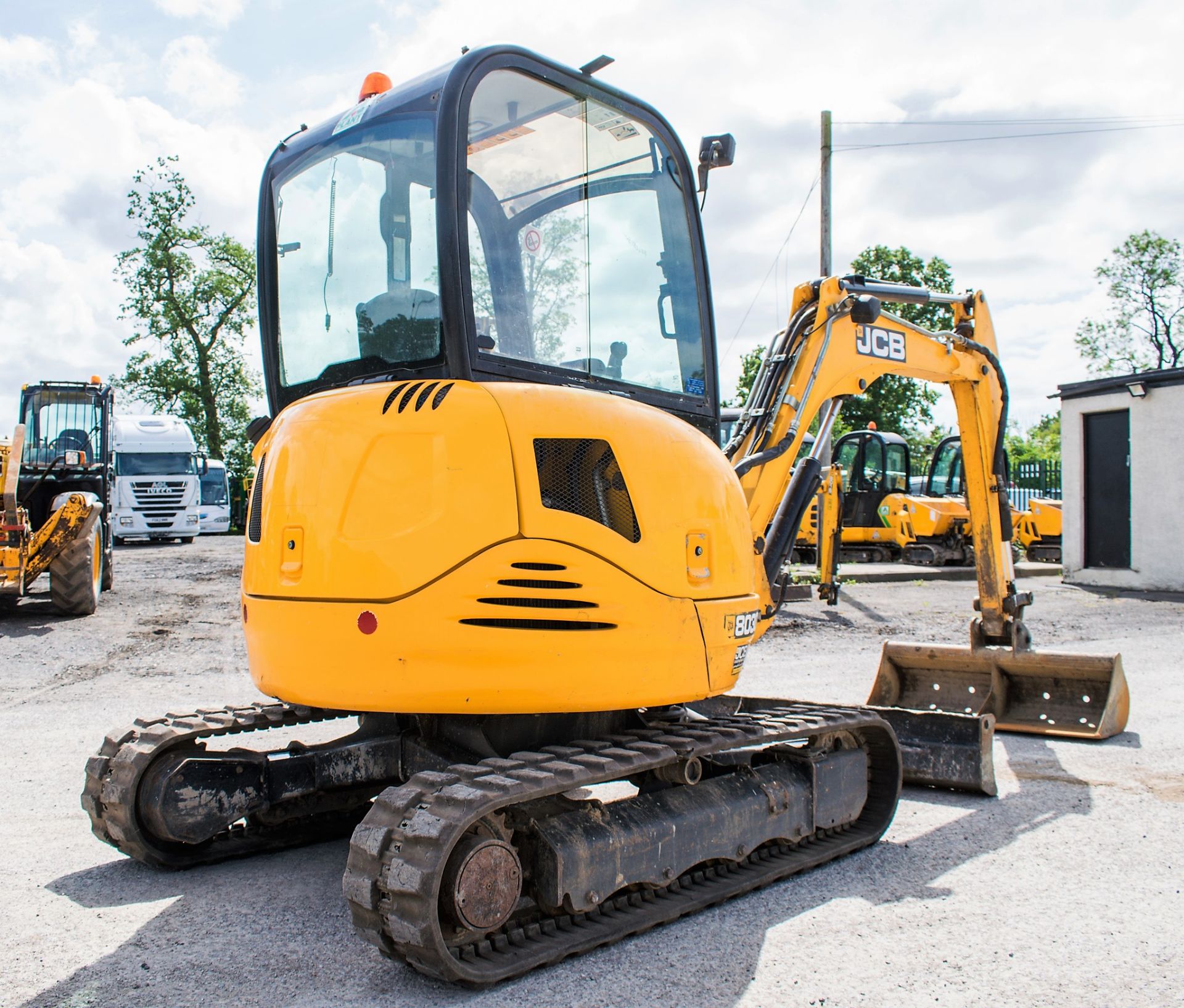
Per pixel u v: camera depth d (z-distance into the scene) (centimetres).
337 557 329
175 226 4422
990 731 523
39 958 321
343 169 403
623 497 346
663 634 348
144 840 397
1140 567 1566
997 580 667
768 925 348
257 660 361
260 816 437
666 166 436
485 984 296
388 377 373
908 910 363
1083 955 323
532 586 324
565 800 342
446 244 348
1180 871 406
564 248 390
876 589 1563
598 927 329
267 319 440
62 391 1430
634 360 411
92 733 644
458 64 361
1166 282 4938
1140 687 809
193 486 2772
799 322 526
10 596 1281
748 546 402
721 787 385
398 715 423
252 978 306
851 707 476
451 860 289
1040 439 6525
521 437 329
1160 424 1537
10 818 475
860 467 2105
